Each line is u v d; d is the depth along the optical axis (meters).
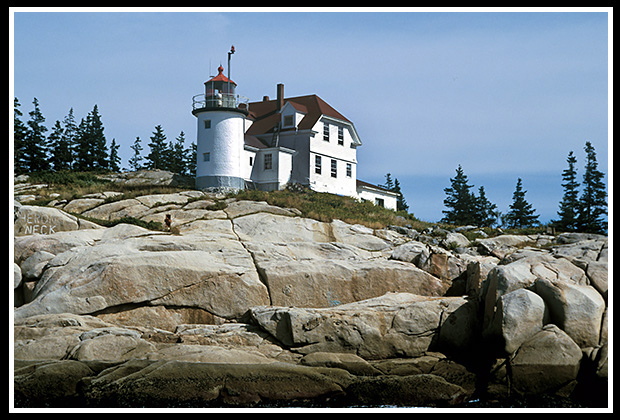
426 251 35.62
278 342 27.77
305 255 35.38
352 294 32.44
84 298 28.86
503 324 25.78
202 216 45.62
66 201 49.22
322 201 53.66
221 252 32.81
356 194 65.44
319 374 24.58
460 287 34.75
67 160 81.44
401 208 97.69
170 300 29.84
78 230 38.62
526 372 24.70
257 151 59.38
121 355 25.44
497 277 27.69
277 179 58.47
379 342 27.52
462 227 49.47
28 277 31.69
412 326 28.00
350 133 65.31
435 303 28.92
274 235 42.78
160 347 26.39
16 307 31.02
